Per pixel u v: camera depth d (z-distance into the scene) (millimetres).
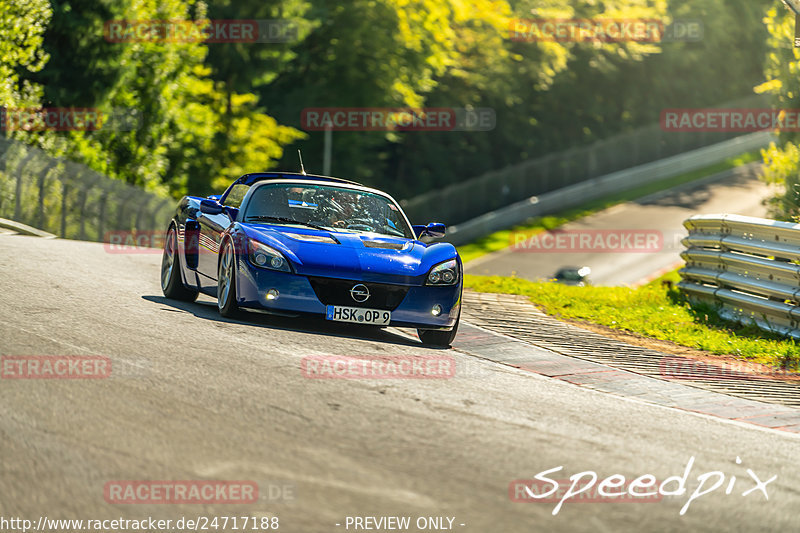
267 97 184250
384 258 31188
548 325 39281
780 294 40094
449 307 31312
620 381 28516
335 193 35219
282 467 16281
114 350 24234
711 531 15117
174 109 142250
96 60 121688
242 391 21203
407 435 18938
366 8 180500
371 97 182250
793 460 20234
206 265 34281
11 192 90375
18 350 23297
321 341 28984
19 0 100062
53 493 14539
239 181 36812
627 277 152875
